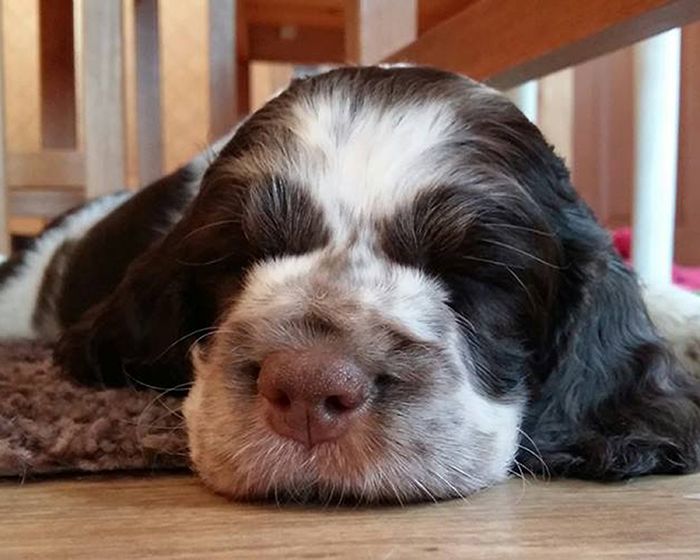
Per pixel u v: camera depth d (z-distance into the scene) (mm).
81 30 701
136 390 302
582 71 883
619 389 281
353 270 245
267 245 258
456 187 256
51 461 248
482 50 426
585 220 290
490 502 226
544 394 273
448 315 244
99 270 398
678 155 837
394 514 215
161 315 295
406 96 280
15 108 928
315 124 273
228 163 279
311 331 221
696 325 349
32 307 427
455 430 229
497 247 255
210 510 217
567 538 194
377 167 260
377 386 219
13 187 709
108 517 212
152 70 751
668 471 260
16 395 290
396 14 514
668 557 181
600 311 285
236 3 731
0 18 657
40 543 192
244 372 224
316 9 757
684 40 832
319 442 214
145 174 752
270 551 186
